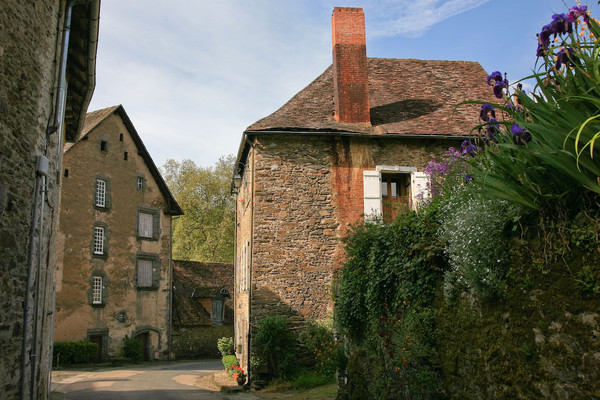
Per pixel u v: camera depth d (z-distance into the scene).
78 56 9.74
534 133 3.45
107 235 25.80
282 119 13.11
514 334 3.96
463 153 4.77
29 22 6.32
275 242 12.49
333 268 12.51
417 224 6.01
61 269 23.62
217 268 34.41
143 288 27.14
